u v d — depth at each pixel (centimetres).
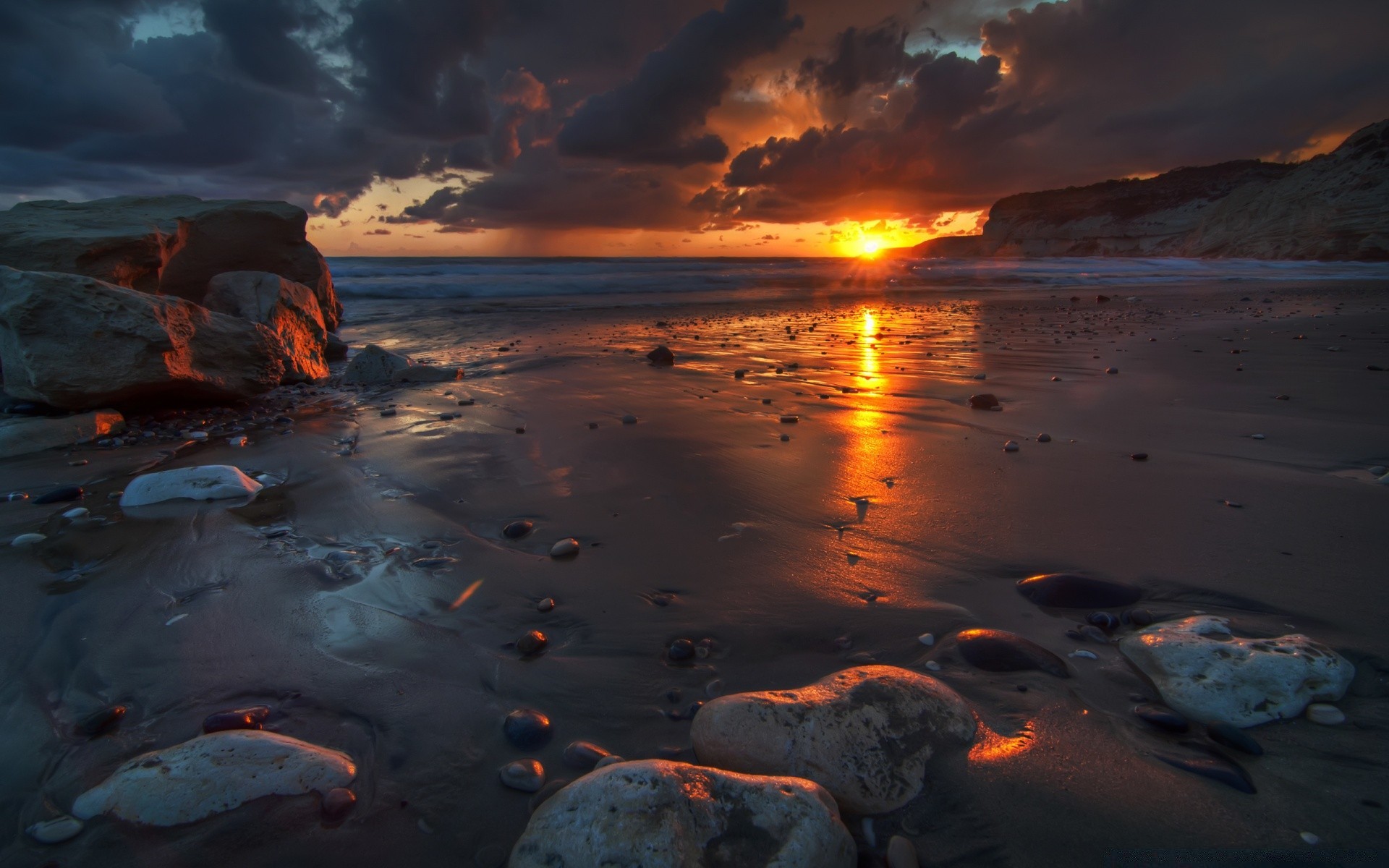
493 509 346
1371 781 150
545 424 520
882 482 374
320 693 201
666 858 126
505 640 227
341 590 264
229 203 922
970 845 141
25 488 393
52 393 526
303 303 824
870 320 1310
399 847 146
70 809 156
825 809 138
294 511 349
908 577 263
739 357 846
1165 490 346
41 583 271
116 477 413
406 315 1384
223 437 509
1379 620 215
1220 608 228
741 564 279
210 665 215
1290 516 305
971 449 432
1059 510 323
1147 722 174
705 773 143
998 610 236
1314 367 674
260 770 161
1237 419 485
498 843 147
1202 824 142
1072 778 157
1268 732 168
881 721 167
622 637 228
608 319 1355
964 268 3241
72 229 678
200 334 610
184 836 148
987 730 173
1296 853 133
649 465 413
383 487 384
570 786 144
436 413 566
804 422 514
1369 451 399
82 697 200
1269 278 2439
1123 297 1711
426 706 194
